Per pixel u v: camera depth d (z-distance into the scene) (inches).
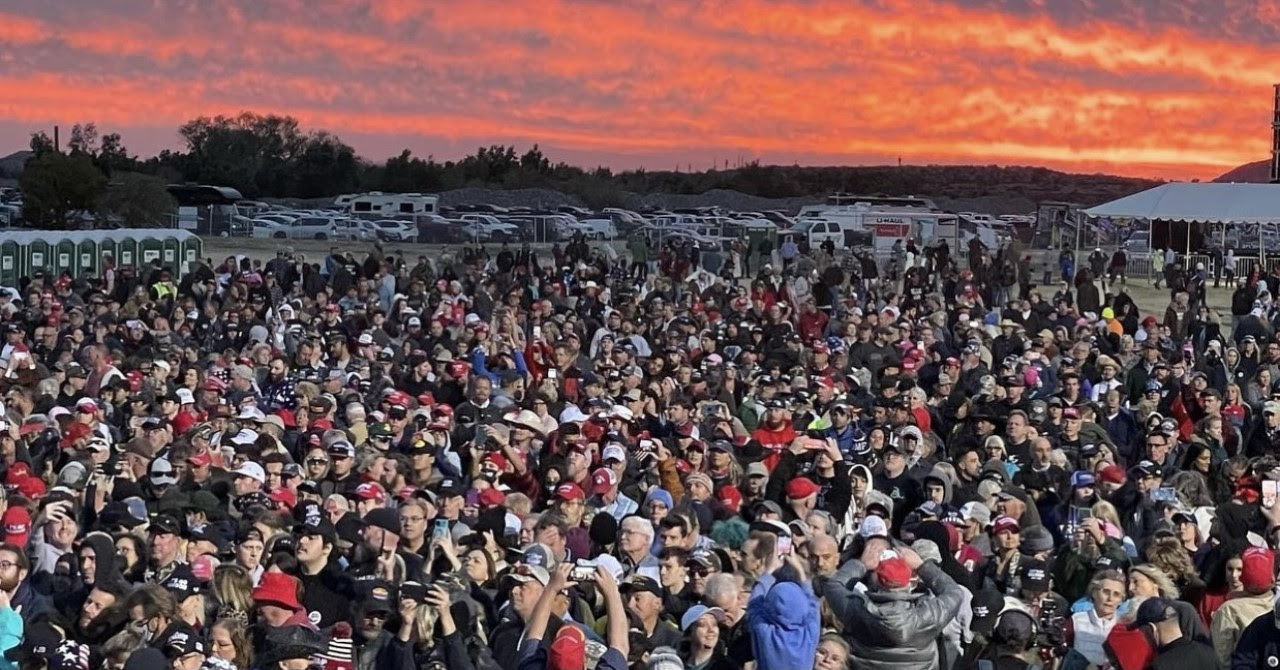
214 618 417.7
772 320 1339.8
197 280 1546.5
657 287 1743.4
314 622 417.7
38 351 1077.8
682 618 413.7
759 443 693.3
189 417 727.7
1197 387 823.1
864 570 396.8
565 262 2374.5
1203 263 2492.6
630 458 619.2
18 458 622.2
